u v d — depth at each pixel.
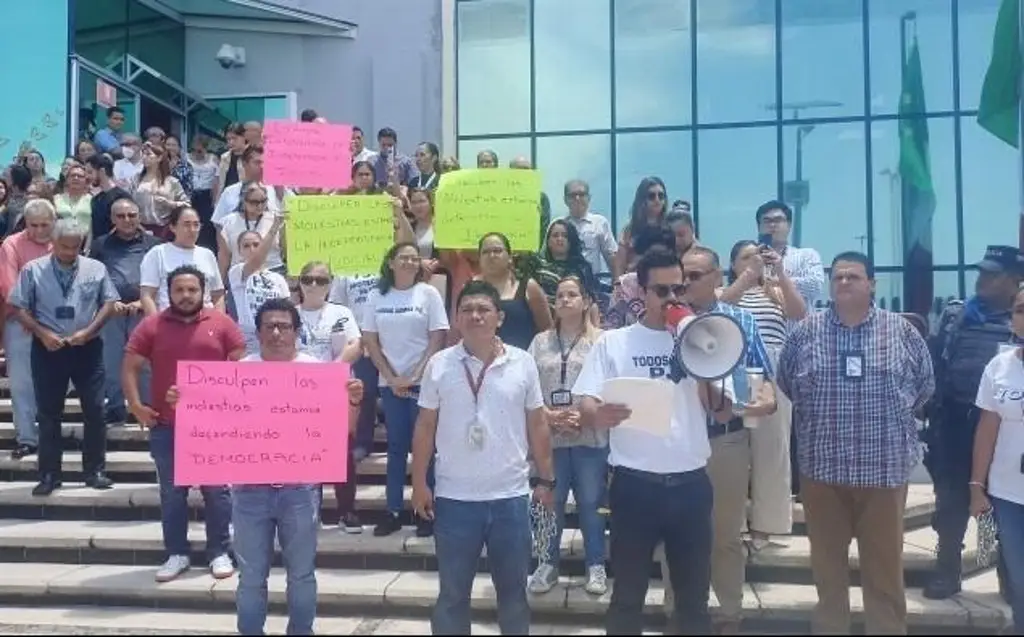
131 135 10.87
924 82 11.98
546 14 12.88
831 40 12.20
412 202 8.12
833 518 4.64
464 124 13.12
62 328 6.81
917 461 4.62
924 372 4.66
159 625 5.41
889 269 12.09
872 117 12.11
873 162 12.11
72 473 7.19
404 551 5.97
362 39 13.48
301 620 4.77
